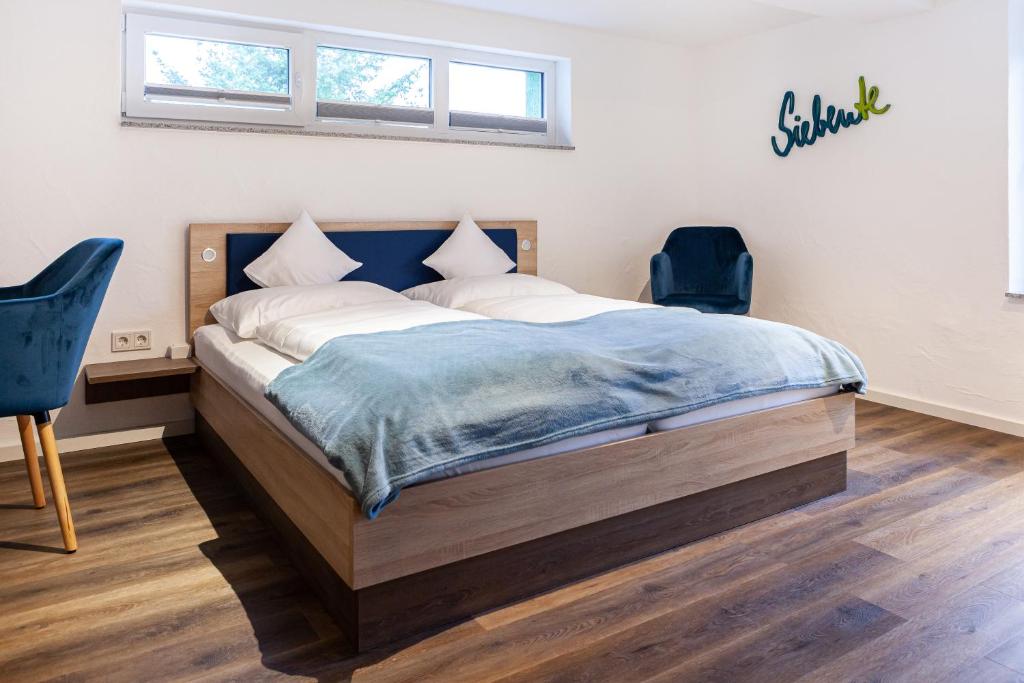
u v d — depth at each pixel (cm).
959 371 380
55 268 284
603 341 254
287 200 377
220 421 300
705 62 512
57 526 252
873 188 413
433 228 418
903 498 276
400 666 172
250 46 375
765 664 171
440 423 184
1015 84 350
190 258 352
